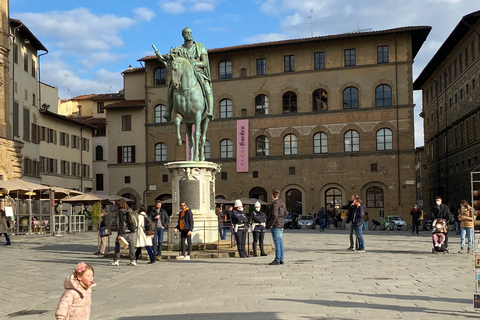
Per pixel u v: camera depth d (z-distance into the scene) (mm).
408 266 19391
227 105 74562
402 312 10930
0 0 53500
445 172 80875
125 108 80000
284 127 71938
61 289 16094
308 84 71438
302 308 11523
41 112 68312
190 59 25375
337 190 69938
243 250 23422
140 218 22047
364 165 68812
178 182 25328
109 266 21500
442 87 82000
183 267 20391
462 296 12883
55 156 72125
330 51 70938
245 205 71000
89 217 60469
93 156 82375
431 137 89375
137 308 12438
